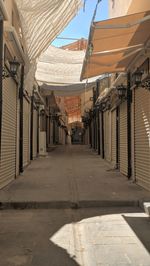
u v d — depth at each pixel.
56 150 34.94
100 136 28.34
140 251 5.93
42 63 22.38
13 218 8.44
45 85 26.77
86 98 43.47
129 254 5.79
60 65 22.66
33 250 6.04
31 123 21.91
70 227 7.54
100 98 24.52
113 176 15.19
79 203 9.68
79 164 20.36
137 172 13.14
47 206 9.62
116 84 17.39
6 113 12.51
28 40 13.02
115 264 5.34
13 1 12.10
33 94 22.00
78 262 5.46
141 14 8.80
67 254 5.83
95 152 31.23
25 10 10.65
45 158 24.92
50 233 7.08
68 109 66.00
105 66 12.92
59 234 7.00
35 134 25.27
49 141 39.69
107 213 8.87
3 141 11.95
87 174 15.82
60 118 54.88
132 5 11.30
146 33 9.99
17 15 12.75
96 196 10.41
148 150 11.42
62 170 17.33
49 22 11.62
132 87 13.69
